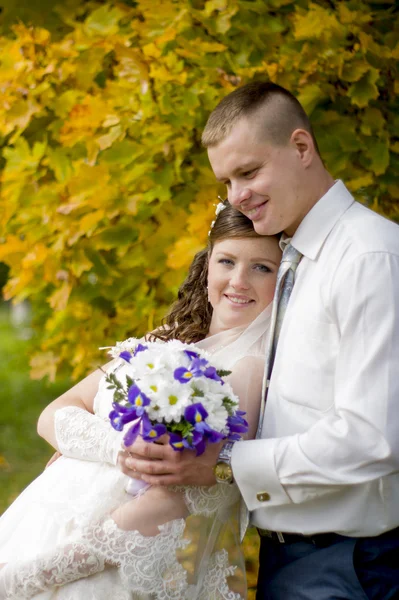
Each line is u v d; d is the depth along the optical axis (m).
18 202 4.45
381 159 3.76
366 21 3.79
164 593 2.57
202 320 3.16
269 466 2.48
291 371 2.58
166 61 3.96
